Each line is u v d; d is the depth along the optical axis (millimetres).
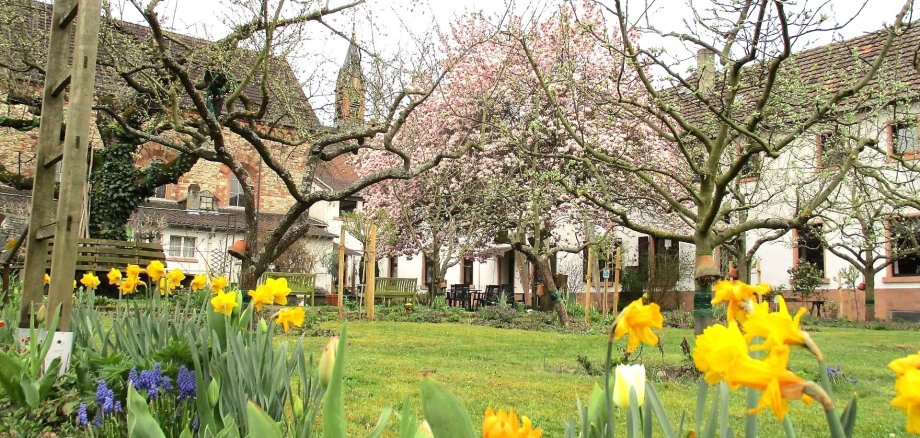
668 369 8000
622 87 18734
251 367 2861
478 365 8523
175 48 14055
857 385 7406
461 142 22641
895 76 9984
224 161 10250
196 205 28750
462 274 38250
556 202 22328
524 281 26500
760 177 11164
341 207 40438
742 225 8133
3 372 3133
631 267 26469
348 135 10969
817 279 21094
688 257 25094
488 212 24281
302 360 2732
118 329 3854
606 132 18422
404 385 6559
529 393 6328
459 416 1111
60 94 4633
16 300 6473
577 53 18922
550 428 4895
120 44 11891
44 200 4531
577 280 28312
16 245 7160
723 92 8133
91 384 3354
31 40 13461
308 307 19875
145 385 2887
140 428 1775
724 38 7586
